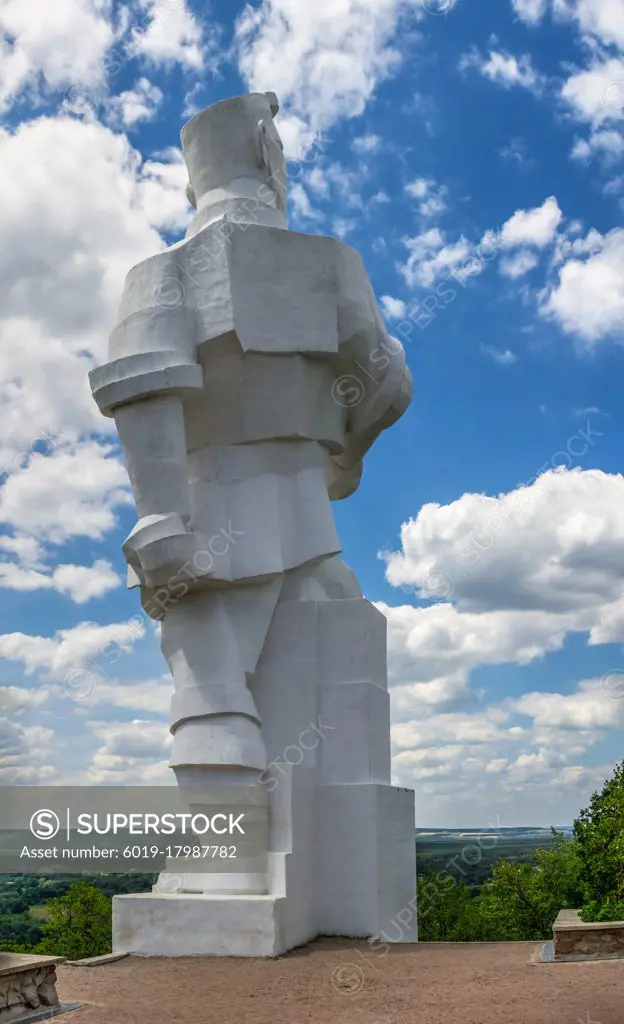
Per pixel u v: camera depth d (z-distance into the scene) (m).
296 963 14.30
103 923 33.88
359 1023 10.24
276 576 17.38
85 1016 10.87
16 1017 10.66
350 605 17.80
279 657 17.59
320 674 17.62
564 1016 9.73
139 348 17.14
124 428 16.84
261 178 18.98
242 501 17.53
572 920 16.30
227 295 17.17
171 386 16.61
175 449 16.67
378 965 13.97
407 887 17.62
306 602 17.78
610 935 13.70
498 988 11.61
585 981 11.62
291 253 17.67
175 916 15.12
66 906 34.12
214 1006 11.37
